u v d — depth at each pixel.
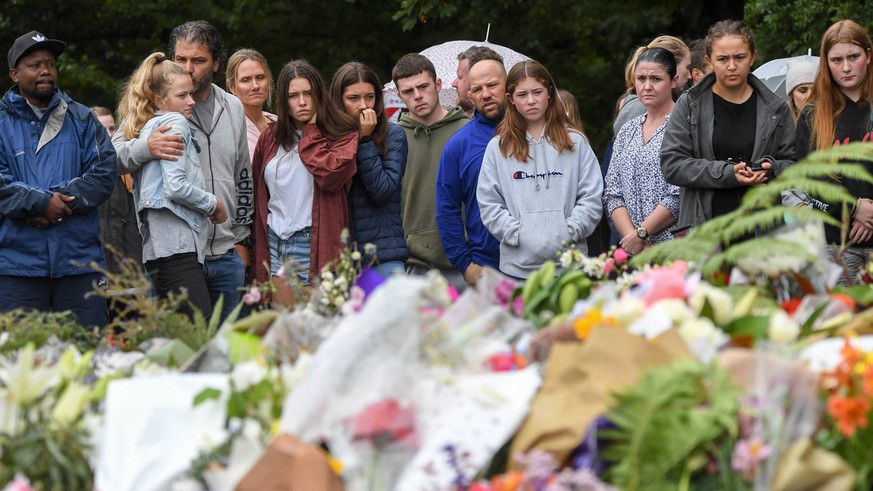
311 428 3.42
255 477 3.32
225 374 4.00
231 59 9.80
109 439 3.63
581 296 4.77
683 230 7.55
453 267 9.01
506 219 7.95
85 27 21.03
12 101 8.24
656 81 8.27
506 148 8.01
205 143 8.51
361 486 3.37
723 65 7.43
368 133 8.22
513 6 18.92
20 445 3.63
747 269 4.70
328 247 8.01
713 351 3.67
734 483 3.10
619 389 3.30
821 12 14.00
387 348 3.44
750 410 3.15
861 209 7.49
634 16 18.75
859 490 3.17
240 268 8.59
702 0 18.08
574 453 3.27
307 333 4.31
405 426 3.40
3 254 8.05
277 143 8.23
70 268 8.15
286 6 19.55
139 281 5.43
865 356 3.36
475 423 3.37
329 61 19.55
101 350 4.92
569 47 19.42
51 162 8.20
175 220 8.12
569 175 8.00
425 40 19.27
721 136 7.46
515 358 3.77
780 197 7.46
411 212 9.12
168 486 3.50
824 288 4.70
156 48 20.73
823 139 7.71
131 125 8.34
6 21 20.62
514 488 3.09
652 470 3.10
